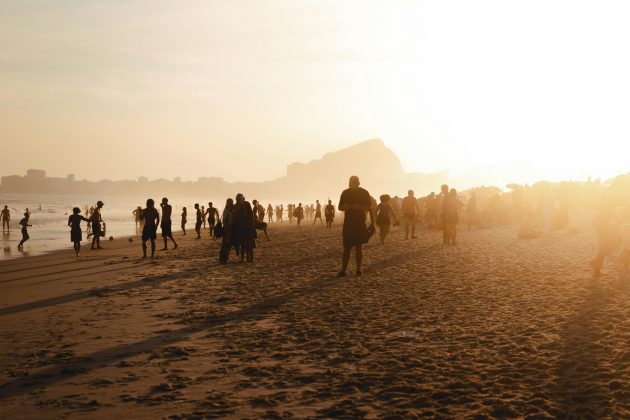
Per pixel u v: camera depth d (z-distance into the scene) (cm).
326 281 1298
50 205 15325
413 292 1102
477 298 1010
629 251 1262
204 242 2998
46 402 525
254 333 803
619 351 614
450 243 2255
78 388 567
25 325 884
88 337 797
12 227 5131
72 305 1067
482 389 527
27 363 665
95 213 2602
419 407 489
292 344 733
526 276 1262
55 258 2158
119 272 1625
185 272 1576
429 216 3391
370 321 853
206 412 491
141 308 1027
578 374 550
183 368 636
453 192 2211
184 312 980
